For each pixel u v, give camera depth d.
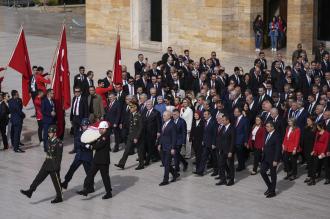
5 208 27.47
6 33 69.69
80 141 28.61
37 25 74.62
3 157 34.53
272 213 26.64
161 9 59.84
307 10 51.59
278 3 56.56
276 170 30.20
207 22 54.59
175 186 29.89
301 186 29.64
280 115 32.59
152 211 27.03
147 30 60.34
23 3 89.81
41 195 28.95
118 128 34.75
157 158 33.53
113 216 26.58
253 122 33.66
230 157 29.59
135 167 32.66
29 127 39.47
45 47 62.19
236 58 53.03
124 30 61.09
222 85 39.38
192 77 41.00
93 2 63.16
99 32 63.28
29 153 35.22
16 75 51.66
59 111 34.97
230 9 54.03
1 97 35.47
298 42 51.59
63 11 84.44
